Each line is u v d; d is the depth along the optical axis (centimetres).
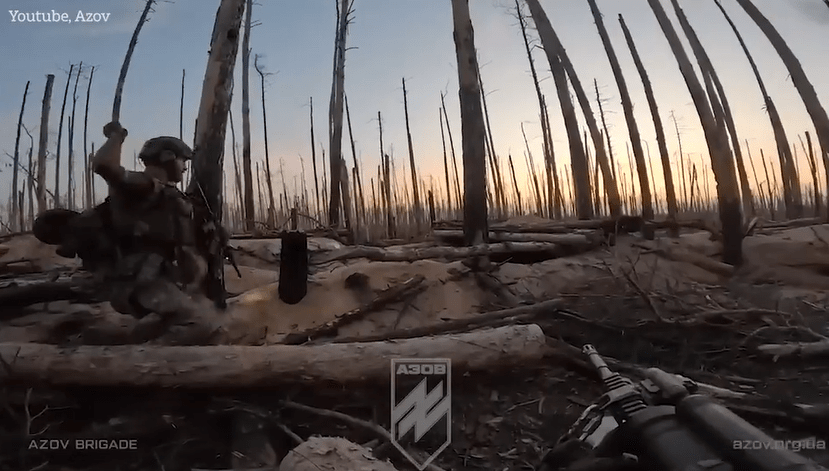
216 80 327
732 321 274
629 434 154
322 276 343
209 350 220
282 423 213
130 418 212
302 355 223
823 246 320
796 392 199
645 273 331
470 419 218
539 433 206
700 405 140
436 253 372
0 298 285
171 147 253
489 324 285
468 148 411
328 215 745
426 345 235
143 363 213
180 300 249
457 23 424
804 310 272
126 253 245
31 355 212
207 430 209
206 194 316
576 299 311
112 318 269
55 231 246
